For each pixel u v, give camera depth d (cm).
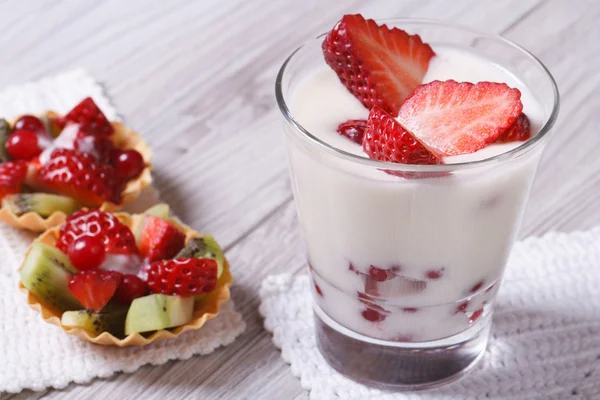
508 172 50
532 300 58
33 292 57
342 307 54
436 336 54
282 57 70
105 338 56
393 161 49
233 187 64
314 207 52
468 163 49
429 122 51
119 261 58
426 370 55
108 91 69
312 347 57
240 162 65
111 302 57
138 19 73
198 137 66
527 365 56
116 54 71
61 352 56
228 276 58
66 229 59
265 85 69
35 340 57
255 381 56
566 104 67
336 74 53
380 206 50
